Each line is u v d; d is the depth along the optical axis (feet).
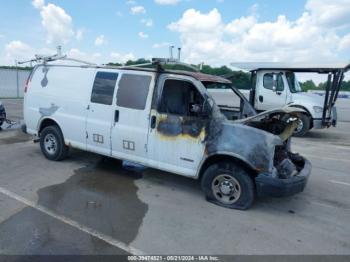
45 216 12.85
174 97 15.29
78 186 16.40
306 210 14.85
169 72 15.51
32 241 10.93
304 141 32.45
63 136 19.70
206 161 14.75
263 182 13.42
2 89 86.22
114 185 16.83
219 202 14.76
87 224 12.36
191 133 14.76
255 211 14.40
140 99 16.14
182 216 13.51
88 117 18.16
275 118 16.30
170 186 17.10
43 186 16.17
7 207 13.51
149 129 15.89
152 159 16.10
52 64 20.21
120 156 17.24
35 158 21.18
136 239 11.44
